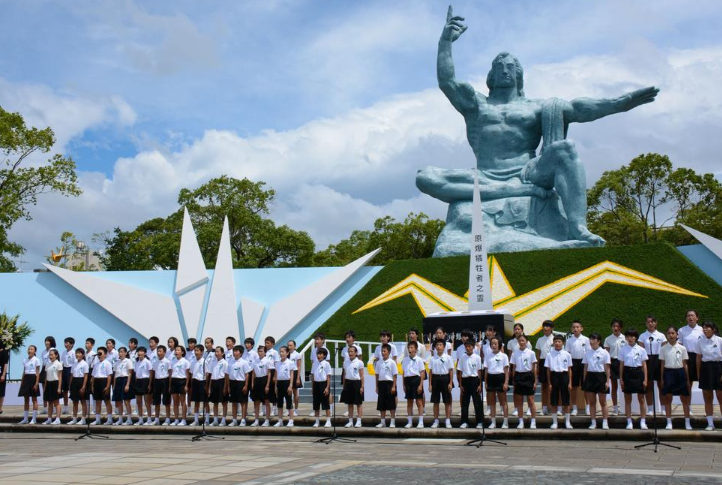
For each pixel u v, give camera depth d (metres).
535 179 35.97
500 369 16.12
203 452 13.50
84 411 19.42
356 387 16.83
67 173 40.56
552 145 35.09
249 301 30.62
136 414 21.16
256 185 54.19
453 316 21.80
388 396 16.56
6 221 38.81
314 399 17.88
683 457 11.92
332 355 28.58
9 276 32.41
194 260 31.14
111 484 9.61
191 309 30.66
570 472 10.19
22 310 31.92
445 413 17.41
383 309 29.98
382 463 11.37
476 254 23.11
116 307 31.09
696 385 20.95
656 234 55.28
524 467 10.74
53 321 31.72
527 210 35.31
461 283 30.22
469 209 35.97
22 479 10.16
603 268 29.48
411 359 16.55
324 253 62.16
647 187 54.88
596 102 36.78
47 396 19.78
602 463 11.32
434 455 12.66
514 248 33.84
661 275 28.34
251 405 23.55
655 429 13.29
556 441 14.66
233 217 52.75
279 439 15.98
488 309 22.69
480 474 10.09
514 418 16.69
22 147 39.06
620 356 15.32
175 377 18.53
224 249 31.08
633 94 36.34
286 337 30.47
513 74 39.22
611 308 27.59
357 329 29.34
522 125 38.00
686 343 15.30
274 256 55.12
